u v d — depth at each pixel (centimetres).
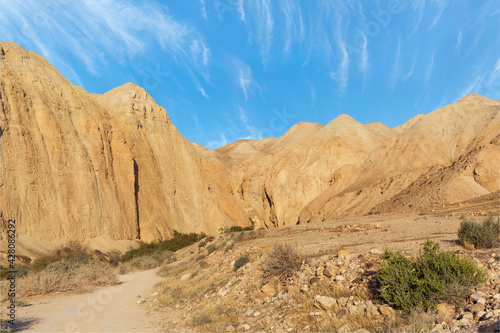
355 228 2297
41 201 4962
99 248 5372
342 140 12112
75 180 5700
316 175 11456
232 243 2772
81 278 1877
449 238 1277
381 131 14538
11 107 5112
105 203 6166
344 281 832
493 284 618
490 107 9588
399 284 658
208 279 1673
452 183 5144
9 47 6053
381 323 612
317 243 1664
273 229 3722
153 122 9050
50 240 4762
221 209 9506
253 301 996
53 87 6475
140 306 1327
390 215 3838
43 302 1388
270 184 11856
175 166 8912
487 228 1002
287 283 990
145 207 7444
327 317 708
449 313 580
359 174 10281
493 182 5156
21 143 4984
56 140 5644
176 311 1173
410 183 7494
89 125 6688
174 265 3225
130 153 7281
